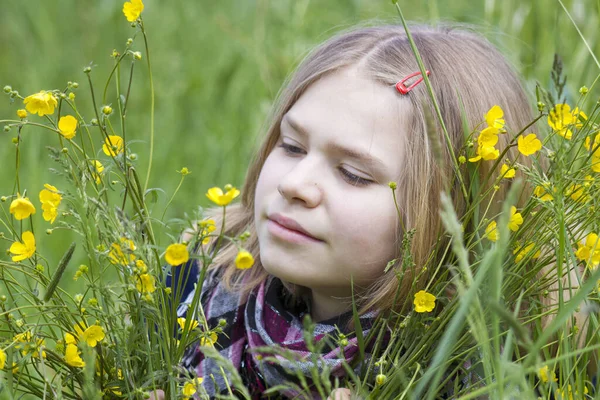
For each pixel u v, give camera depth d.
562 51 2.79
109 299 1.40
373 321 1.66
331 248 1.57
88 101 3.75
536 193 1.55
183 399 1.44
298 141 1.63
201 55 3.90
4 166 3.07
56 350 1.53
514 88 1.91
